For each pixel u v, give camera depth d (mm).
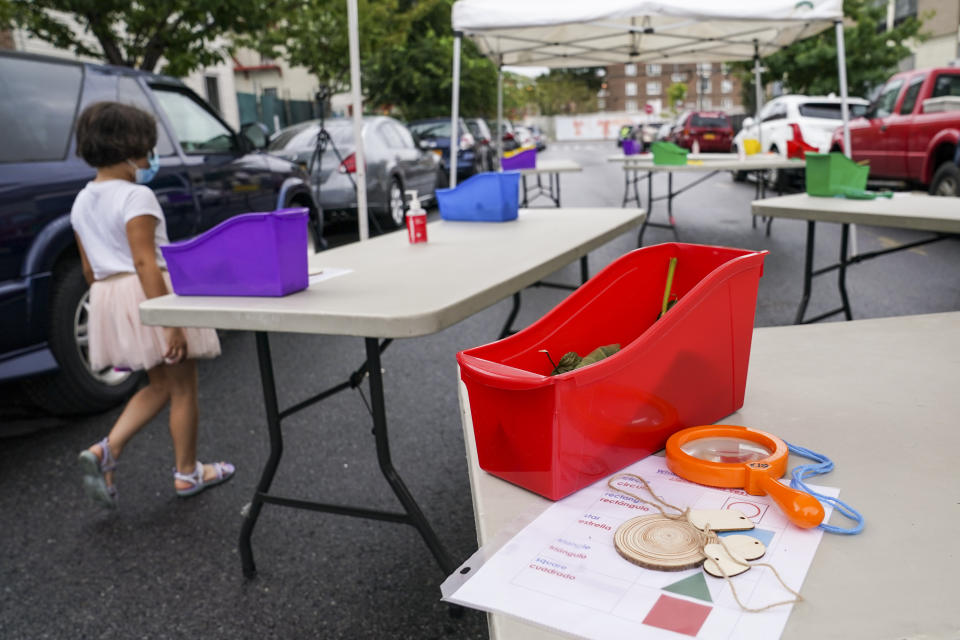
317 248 6160
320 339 4801
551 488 826
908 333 1332
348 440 3203
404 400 3646
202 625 2012
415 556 2293
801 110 11562
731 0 5125
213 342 2607
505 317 5109
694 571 668
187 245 1811
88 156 2463
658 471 879
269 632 1965
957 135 7359
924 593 612
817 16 5238
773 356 1257
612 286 1160
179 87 4566
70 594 2189
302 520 2553
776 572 651
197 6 7531
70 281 3447
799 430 948
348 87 17125
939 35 22812
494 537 758
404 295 1689
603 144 54594
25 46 11148
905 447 876
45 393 3461
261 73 25219
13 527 2611
